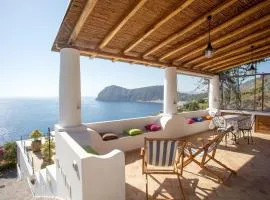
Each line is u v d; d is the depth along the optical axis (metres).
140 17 3.41
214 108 8.61
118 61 5.38
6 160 8.58
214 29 4.02
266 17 3.80
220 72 8.63
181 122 6.53
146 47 4.84
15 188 5.96
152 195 2.75
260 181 3.18
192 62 6.60
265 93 7.42
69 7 2.73
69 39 3.68
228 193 2.80
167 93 6.38
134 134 5.18
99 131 5.00
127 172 3.61
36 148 7.36
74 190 2.45
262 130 7.00
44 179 4.50
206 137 6.52
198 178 3.30
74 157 2.40
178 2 3.05
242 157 4.38
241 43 5.41
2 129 27.31
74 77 3.84
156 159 2.88
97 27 3.52
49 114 45.50
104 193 2.23
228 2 3.10
